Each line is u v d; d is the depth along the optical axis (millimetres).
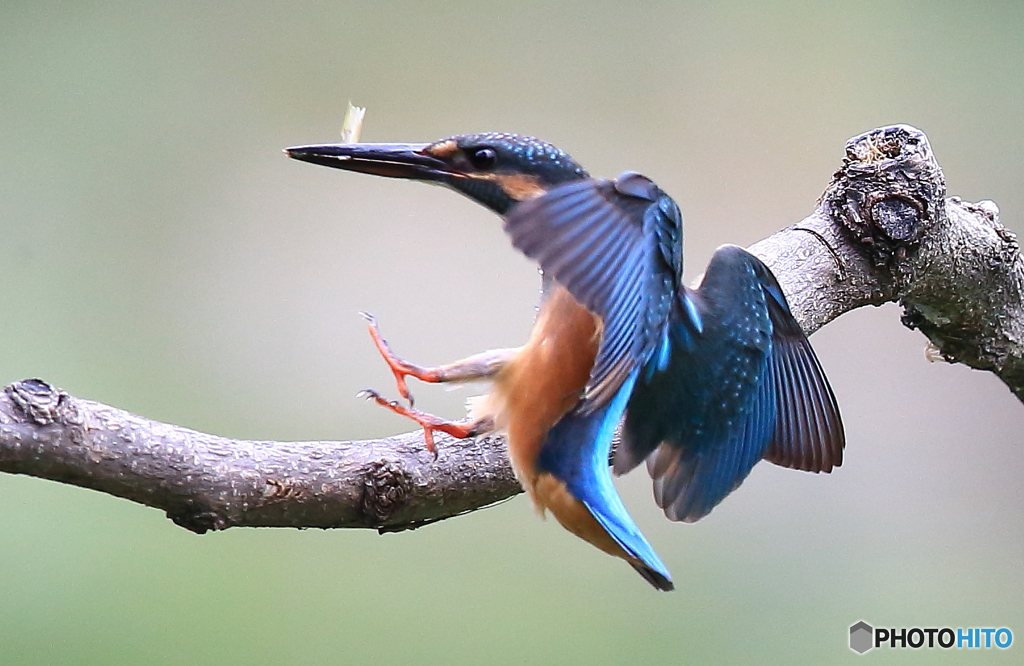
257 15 12781
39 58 12414
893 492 10836
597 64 12961
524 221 3990
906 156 6152
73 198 12078
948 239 6355
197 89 12578
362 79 12586
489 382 4965
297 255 12094
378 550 9758
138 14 12664
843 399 11180
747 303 5078
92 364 11406
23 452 4156
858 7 12836
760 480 10500
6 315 11531
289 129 12664
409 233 12203
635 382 4832
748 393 4992
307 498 4590
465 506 4984
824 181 12414
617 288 4109
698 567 10000
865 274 6254
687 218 12328
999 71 12641
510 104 12719
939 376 11188
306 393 11547
